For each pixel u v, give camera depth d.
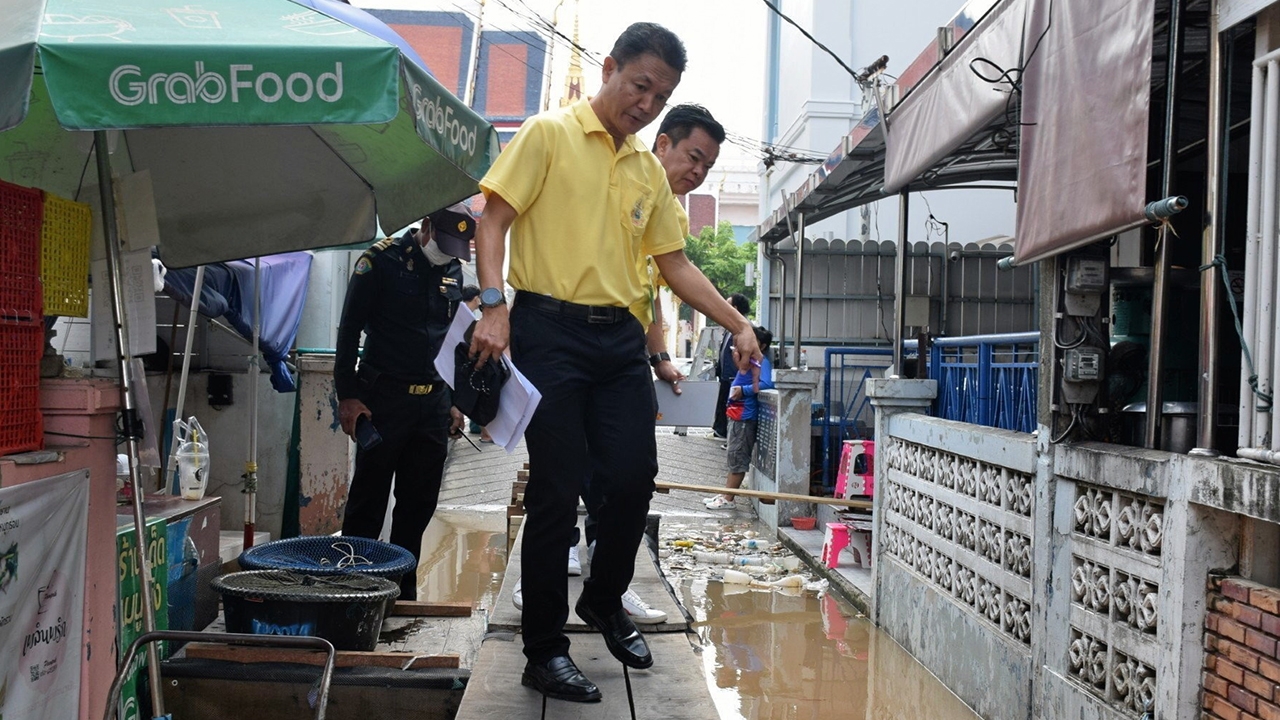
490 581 7.49
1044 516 4.56
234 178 4.47
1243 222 6.07
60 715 3.01
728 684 5.56
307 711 3.46
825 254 12.52
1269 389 3.39
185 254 4.62
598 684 3.04
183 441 4.86
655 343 3.86
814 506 9.42
